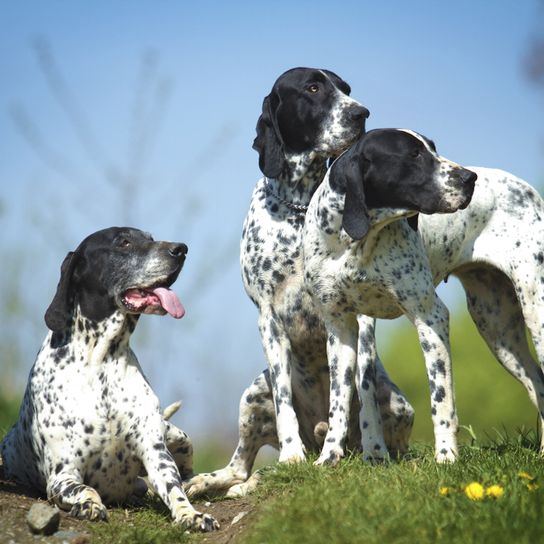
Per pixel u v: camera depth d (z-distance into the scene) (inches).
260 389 521.0
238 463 527.5
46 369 442.6
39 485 450.6
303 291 500.4
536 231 507.2
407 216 442.3
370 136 443.8
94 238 448.1
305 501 369.1
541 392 532.4
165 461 428.8
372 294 461.1
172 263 442.6
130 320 445.4
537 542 318.3
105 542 380.8
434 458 443.2
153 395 445.1
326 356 515.8
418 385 1315.2
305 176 508.4
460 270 530.6
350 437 515.2
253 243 508.7
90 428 430.9
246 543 358.0
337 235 454.3
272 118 514.0
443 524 335.0
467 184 432.8
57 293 441.4
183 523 399.5
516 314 536.1
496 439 530.3
